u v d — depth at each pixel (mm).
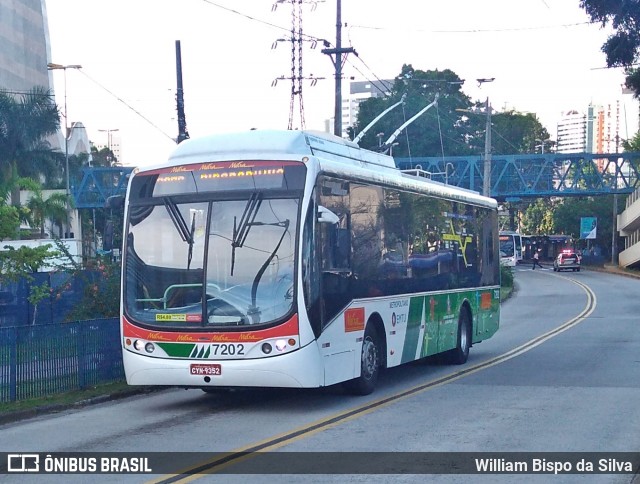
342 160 14078
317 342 11805
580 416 11648
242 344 11727
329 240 12328
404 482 8211
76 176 67062
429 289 16328
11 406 12711
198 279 12039
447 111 65062
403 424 11148
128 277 12477
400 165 63594
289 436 10430
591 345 21547
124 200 13344
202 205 12234
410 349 15297
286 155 12133
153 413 12617
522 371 16734
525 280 60406
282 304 11688
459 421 11320
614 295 43594
